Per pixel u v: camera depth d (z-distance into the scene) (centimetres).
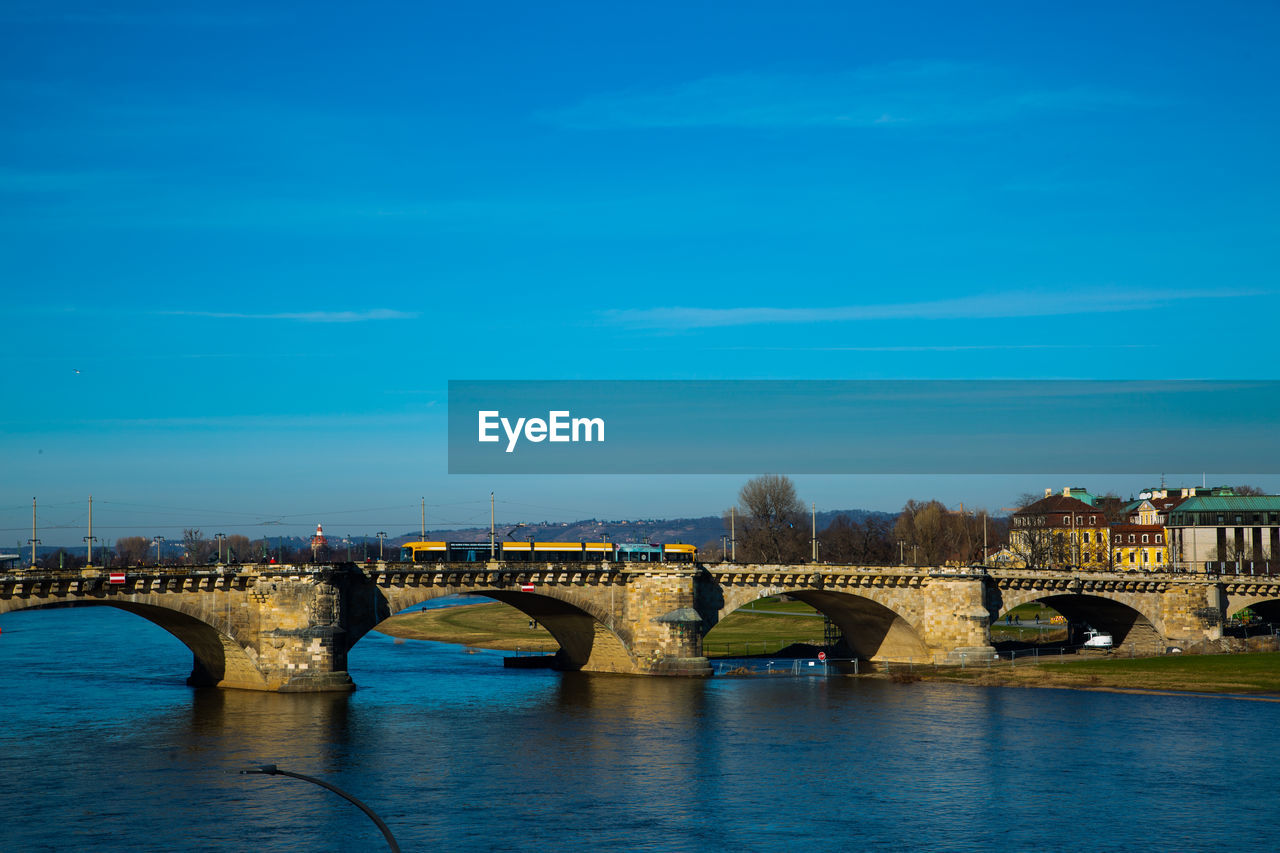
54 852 7656
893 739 11256
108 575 12162
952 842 7950
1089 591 18912
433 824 8300
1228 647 19500
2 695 13600
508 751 10631
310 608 13512
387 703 13275
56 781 9406
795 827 8256
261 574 13475
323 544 18250
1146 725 12025
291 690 13425
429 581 14338
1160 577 19600
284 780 9494
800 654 19162
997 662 17438
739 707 13200
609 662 16325
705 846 7844
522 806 8756
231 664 13950
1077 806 8781
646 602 15875
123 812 8556
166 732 11300
